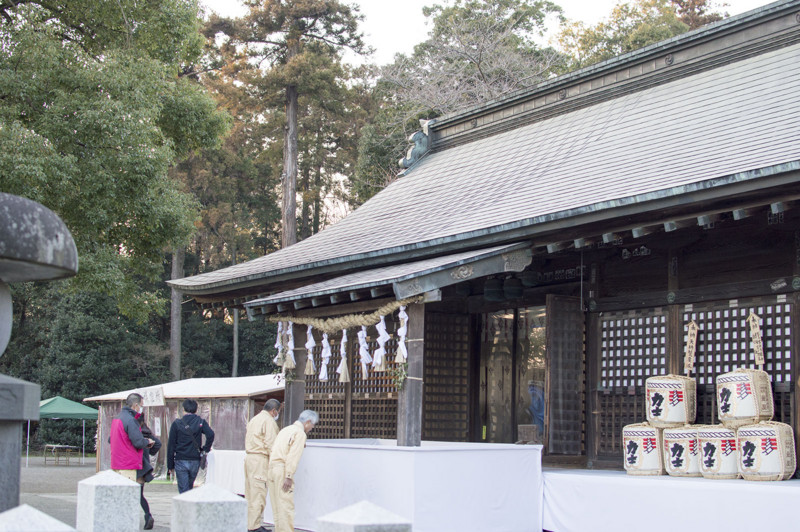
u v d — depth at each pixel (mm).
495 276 12500
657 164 9828
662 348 10195
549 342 10977
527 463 9539
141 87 14445
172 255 44062
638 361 10469
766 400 8602
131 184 14320
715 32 11906
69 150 13672
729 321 9492
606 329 10961
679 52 12469
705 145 9719
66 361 36031
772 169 7504
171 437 10469
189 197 17328
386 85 39625
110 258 15234
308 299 10688
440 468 8875
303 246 15047
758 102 10188
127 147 13945
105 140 13703
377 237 12938
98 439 24016
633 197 8633
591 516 8930
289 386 11469
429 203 13828
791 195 7746
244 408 19031
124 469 9508
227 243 45156
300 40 40875
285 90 40031
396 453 8953
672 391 9266
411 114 35688
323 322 10812
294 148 39406
